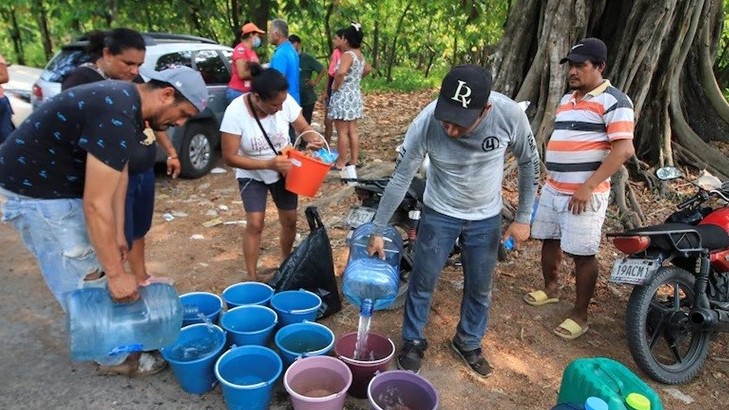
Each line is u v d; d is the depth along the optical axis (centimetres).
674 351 325
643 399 217
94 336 249
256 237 376
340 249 467
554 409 226
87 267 260
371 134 882
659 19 566
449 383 307
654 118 636
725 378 330
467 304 312
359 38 635
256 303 331
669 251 313
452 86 229
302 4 1170
